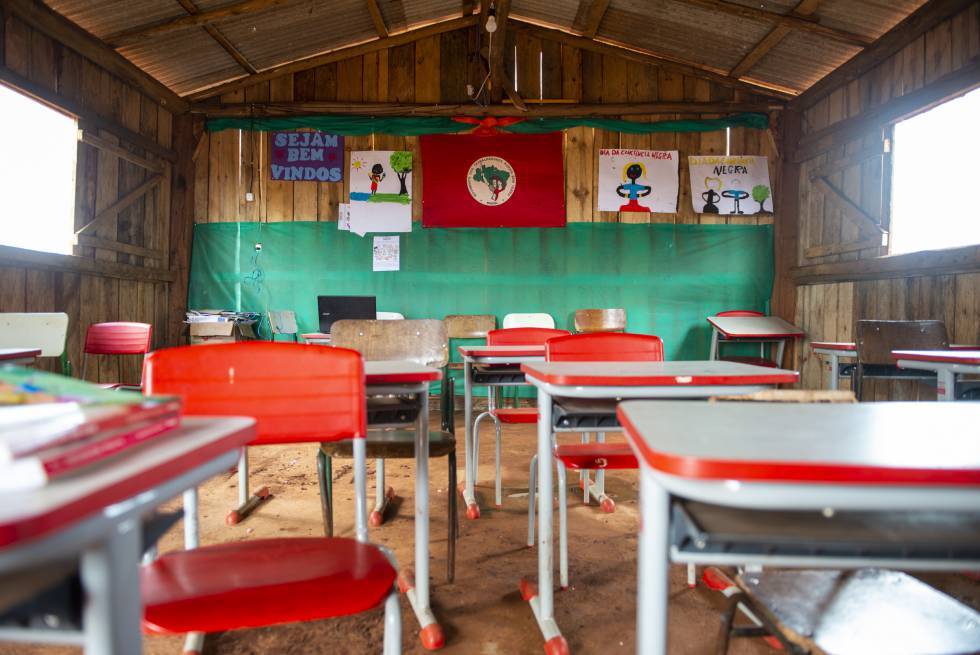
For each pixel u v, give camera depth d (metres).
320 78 6.25
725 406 0.94
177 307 6.00
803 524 0.71
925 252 4.29
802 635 0.81
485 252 6.22
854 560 0.65
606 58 6.33
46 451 0.46
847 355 3.94
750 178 6.26
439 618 1.74
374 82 6.29
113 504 0.45
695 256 6.25
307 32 5.67
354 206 6.19
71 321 4.56
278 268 6.17
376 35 6.14
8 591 0.48
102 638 0.46
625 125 6.22
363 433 1.20
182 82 5.81
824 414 0.89
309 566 0.98
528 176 6.23
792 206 6.14
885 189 4.90
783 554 0.65
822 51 5.30
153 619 0.83
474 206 6.21
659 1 5.22
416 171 6.25
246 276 6.15
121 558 0.48
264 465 3.61
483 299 6.22
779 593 0.94
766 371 1.47
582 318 6.00
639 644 0.67
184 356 1.15
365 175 6.21
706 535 0.64
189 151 6.09
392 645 0.96
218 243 6.16
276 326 5.26
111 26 4.66
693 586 1.93
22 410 0.53
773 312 6.22
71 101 4.50
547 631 1.60
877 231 4.95
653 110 6.22
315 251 6.17
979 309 3.89
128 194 5.27
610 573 2.05
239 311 6.06
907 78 4.64
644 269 6.24
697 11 5.21
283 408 1.17
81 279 4.67
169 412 0.65
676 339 6.24
